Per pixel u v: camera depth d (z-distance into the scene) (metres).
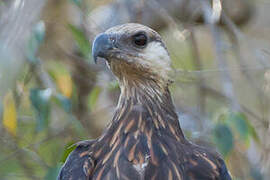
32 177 17.55
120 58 12.65
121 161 11.85
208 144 17.03
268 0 23.33
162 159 11.92
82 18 18.69
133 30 12.80
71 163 12.13
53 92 16.48
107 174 11.77
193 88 19.53
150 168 11.79
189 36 21.03
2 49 15.80
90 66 19.30
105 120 20.20
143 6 20.27
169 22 19.77
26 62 16.61
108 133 12.44
